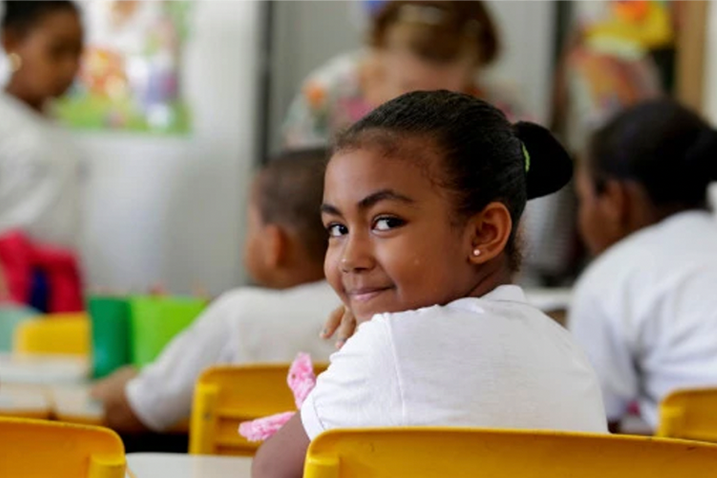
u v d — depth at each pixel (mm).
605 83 6574
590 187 3803
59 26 6191
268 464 1839
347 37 6742
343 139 1883
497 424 1716
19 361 4238
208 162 6816
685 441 1556
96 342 3807
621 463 1555
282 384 2527
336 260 1866
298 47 6762
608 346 3523
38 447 1578
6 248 6016
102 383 3340
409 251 1811
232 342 3121
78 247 6574
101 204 6875
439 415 1697
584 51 6602
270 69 6727
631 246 3555
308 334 3117
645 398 3580
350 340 1797
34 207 6258
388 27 5703
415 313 1773
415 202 1812
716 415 2592
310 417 1789
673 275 3449
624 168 3672
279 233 3324
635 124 3678
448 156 1832
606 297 3523
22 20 6180
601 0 6602
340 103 6406
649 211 3691
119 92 6820
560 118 6598
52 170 6309
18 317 5078
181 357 3178
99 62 6809
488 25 5727
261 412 2521
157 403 3178
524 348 1783
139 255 6906
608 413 3506
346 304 1917
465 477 1545
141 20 6801
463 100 1910
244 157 6789
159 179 6859
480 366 1733
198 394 2500
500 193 1887
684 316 3420
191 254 6879
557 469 1546
